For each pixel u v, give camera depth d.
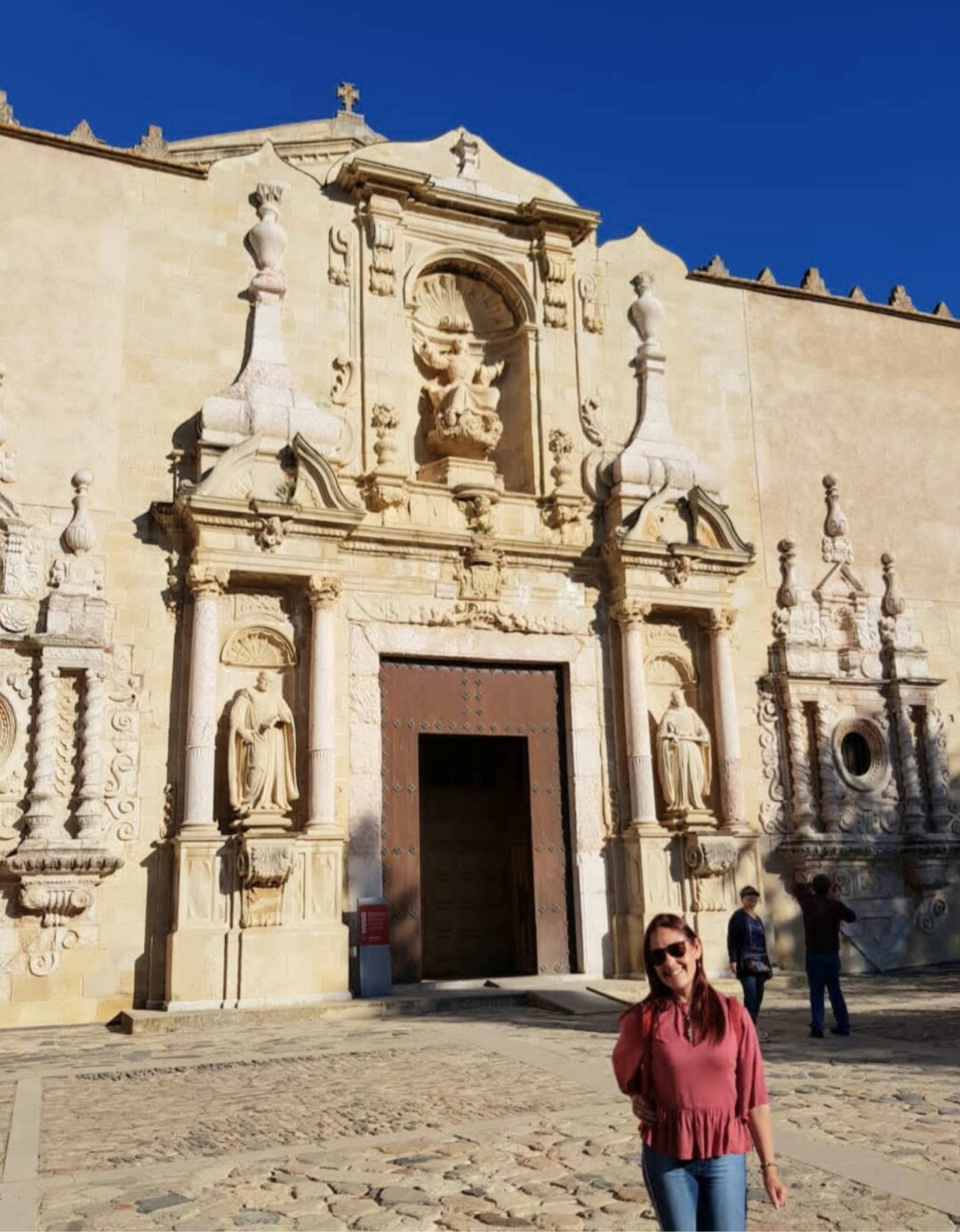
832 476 24.88
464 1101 10.09
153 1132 9.07
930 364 26.77
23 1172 7.84
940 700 24.88
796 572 24.06
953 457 26.47
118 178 20.19
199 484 18.72
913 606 25.09
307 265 21.36
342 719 19.64
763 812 22.62
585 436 22.95
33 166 19.61
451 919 25.62
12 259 19.14
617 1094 10.26
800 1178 7.51
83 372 19.23
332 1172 7.77
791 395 25.03
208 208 20.73
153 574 18.95
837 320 25.97
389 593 20.48
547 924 20.72
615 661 21.95
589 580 22.19
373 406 21.17
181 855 17.59
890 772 23.69
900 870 23.38
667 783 21.27
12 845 17.14
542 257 23.33
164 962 17.56
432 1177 7.62
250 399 19.88
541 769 21.41
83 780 17.52
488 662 21.28
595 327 23.47
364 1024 16.14
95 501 18.84
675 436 23.27
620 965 20.67
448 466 21.64
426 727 20.61
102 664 18.00
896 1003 17.59
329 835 18.48
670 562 22.05
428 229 22.53
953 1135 8.54
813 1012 13.95
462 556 21.05
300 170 21.72
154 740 18.41
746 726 22.92
